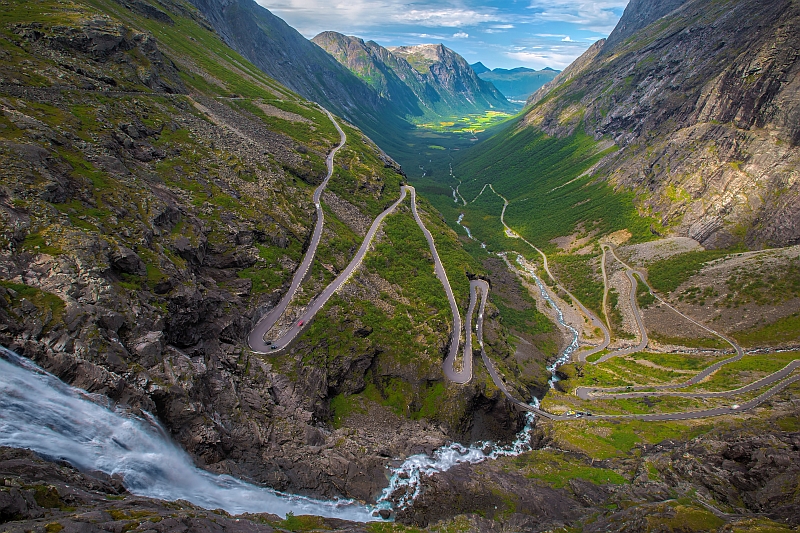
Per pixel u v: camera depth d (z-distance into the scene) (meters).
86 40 117.62
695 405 98.88
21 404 43.69
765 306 126.69
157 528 36.38
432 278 122.12
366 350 92.00
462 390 93.06
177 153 104.81
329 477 67.81
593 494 71.75
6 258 53.84
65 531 32.09
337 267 107.75
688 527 54.03
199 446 58.00
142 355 57.31
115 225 69.69
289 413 74.19
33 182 64.50
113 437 48.53
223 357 74.00
